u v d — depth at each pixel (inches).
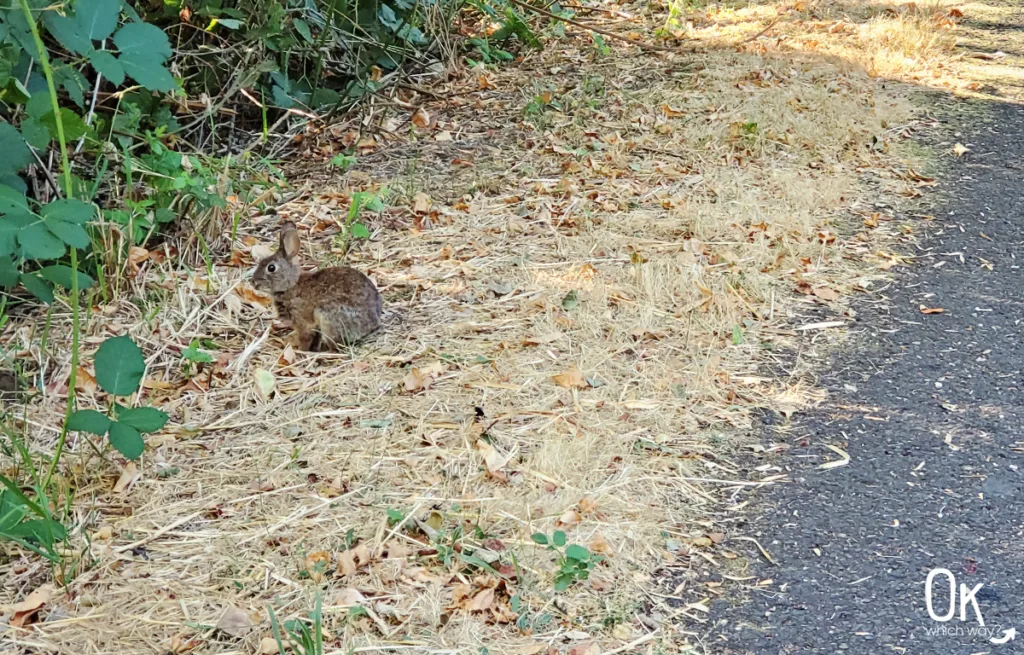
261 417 153.5
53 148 170.7
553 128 204.8
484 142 202.4
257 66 196.7
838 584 140.2
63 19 144.5
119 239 169.2
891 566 141.7
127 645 134.0
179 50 196.1
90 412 140.2
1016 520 145.9
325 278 161.3
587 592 138.3
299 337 162.6
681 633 136.2
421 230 181.9
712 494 147.4
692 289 170.2
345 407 154.5
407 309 167.8
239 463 148.6
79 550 140.6
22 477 146.3
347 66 213.8
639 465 149.2
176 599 137.1
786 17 245.6
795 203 186.4
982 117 211.6
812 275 175.0
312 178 194.2
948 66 228.5
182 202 177.9
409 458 148.8
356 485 146.3
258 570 139.3
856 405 157.4
